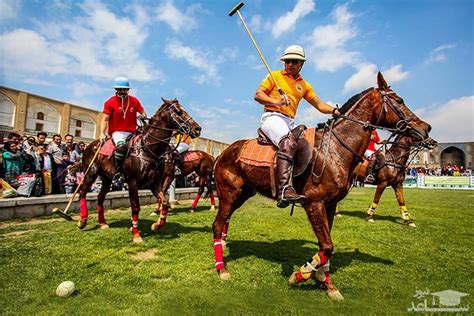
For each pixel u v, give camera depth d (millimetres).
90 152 6176
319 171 3131
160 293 2959
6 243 4586
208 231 5727
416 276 3590
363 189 23984
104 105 5754
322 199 3143
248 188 4043
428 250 4746
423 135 3430
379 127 3355
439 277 3561
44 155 8391
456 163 50750
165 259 3982
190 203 10914
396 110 3449
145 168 5102
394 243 5180
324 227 3086
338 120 3438
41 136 8453
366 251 4633
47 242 4672
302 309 2697
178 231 5707
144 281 3236
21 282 3125
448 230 6383
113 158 5547
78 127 24438
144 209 8859
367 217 7676
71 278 3273
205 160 9117
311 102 3854
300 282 3293
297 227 6285
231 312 2621
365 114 3426
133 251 4301
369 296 3029
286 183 3117
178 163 8695
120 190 10398
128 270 3559
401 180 7168
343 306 2781
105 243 4684
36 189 7469
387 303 2869
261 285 3227
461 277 3568
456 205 11156
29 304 2678
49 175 7941
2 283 3094
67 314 2514
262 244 4875
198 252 4309
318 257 3045
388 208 10102
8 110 20016
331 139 3289
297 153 3271
